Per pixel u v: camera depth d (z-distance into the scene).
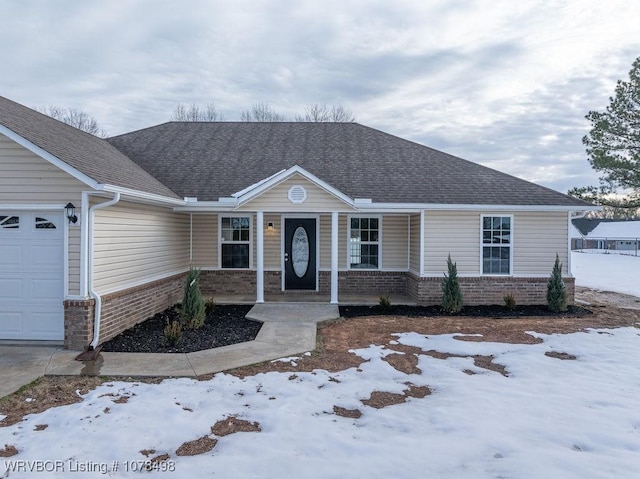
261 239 10.95
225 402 4.89
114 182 7.50
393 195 11.37
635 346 7.41
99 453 3.73
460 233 11.43
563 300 10.60
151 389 5.29
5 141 6.98
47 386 5.41
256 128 15.80
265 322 8.92
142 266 9.30
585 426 4.31
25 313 7.23
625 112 19.69
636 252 46.19
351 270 13.03
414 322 9.25
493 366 6.39
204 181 11.97
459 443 3.94
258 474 3.40
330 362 6.46
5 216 7.20
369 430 4.22
